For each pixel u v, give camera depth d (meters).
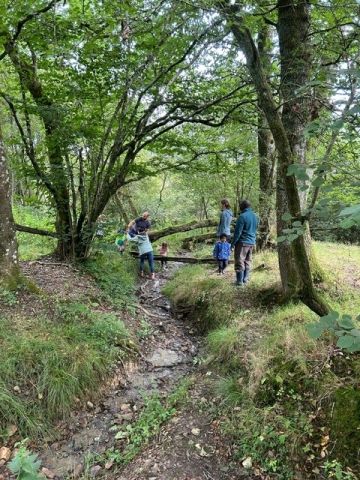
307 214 2.53
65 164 7.66
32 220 13.07
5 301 5.25
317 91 3.91
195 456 3.59
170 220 19.47
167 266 11.16
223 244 8.25
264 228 9.28
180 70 6.25
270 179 8.90
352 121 2.29
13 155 7.66
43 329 4.94
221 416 4.07
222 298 6.83
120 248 10.16
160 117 7.37
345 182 2.30
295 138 4.90
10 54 6.73
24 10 5.36
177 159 8.77
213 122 7.41
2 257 5.57
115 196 13.98
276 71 5.68
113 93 7.29
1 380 4.03
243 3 3.27
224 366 4.99
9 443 3.71
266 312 5.84
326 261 7.43
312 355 4.18
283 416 3.71
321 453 3.29
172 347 6.07
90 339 5.11
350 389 3.58
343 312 4.96
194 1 3.33
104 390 4.70
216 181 12.54
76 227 8.02
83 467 3.68
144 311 7.13
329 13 3.68
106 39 6.41
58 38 6.23
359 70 2.02
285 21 4.75
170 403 4.53
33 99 7.52
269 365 4.33
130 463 3.67
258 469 3.38
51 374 4.33
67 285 6.68
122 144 7.54
